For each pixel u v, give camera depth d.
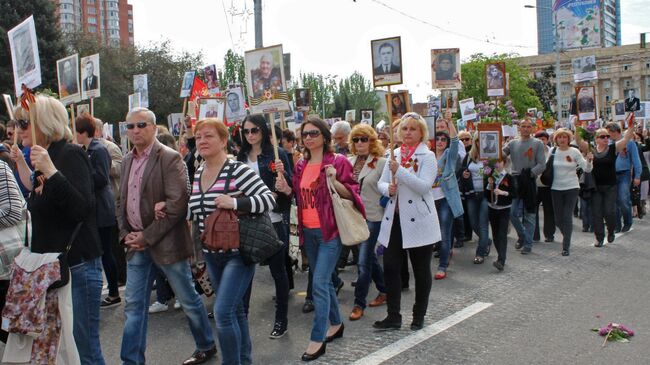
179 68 46.50
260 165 6.15
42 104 3.88
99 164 6.34
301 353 5.21
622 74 87.00
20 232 4.64
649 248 9.70
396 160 5.82
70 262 3.96
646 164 13.47
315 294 5.06
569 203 9.21
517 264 8.67
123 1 115.75
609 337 5.32
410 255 5.73
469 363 4.81
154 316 6.52
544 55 88.75
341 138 7.98
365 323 6.02
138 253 4.61
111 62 42.50
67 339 3.81
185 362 5.00
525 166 9.29
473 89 62.38
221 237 4.16
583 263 8.62
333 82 76.12
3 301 4.91
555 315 6.06
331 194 5.04
